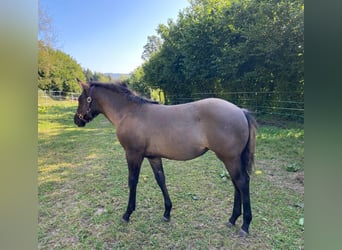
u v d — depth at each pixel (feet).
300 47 19.77
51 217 7.43
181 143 6.22
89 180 10.44
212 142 6.01
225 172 10.57
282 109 20.97
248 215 6.20
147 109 6.77
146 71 44.14
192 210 7.63
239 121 5.93
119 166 12.25
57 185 9.93
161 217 7.30
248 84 25.14
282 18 20.47
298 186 9.03
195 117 6.16
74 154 14.80
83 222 7.17
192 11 35.86
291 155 12.53
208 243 6.09
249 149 6.18
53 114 32.96
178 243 6.13
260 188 8.95
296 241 5.99
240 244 6.00
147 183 9.86
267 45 21.27
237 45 25.07
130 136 6.75
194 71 30.19
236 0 25.18
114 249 6.00
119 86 7.21
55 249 5.99
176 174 10.75
